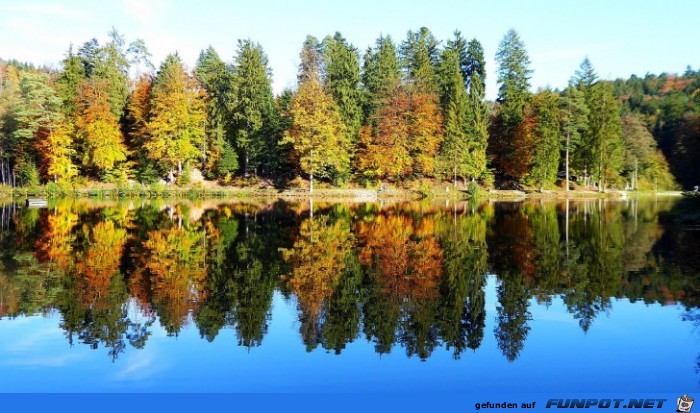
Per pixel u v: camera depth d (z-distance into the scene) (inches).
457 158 2113.7
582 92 2272.4
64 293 484.1
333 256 671.8
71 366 327.3
